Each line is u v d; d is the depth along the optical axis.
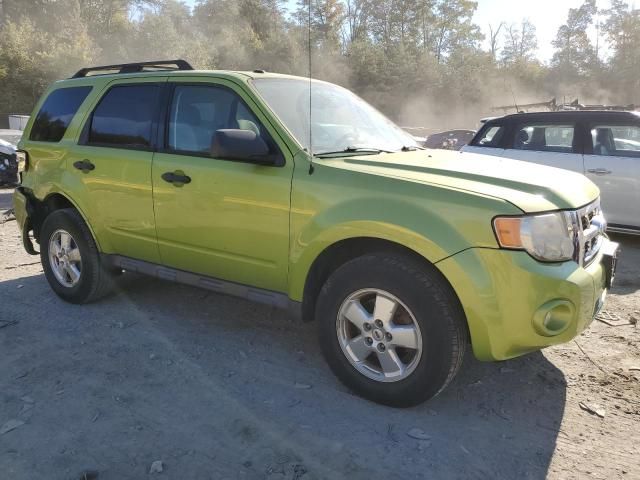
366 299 3.31
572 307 2.91
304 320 3.58
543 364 3.86
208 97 3.90
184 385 3.51
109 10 54.19
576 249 3.06
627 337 4.30
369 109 4.54
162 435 2.99
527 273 2.82
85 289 4.69
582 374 3.72
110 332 4.29
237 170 3.62
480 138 8.20
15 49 41.22
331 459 2.81
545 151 7.53
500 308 2.87
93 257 4.62
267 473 2.71
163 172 3.96
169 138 4.04
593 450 2.92
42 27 50.44
